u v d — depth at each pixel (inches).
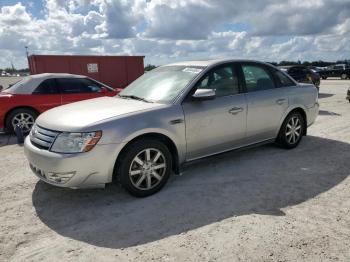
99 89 345.7
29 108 313.3
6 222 140.9
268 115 211.2
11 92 315.0
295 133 235.8
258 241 121.7
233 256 113.3
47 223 139.7
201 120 176.6
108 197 163.3
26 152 160.2
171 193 165.6
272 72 221.6
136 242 123.9
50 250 120.0
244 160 212.7
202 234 127.7
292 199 156.6
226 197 160.1
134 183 157.9
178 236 127.0
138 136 157.8
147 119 157.8
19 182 185.9
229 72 195.8
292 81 233.9
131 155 153.5
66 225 137.8
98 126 146.6
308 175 186.9
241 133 198.4
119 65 579.2
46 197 165.3
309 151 232.1
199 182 178.5
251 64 209.8
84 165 143.9
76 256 115.9
